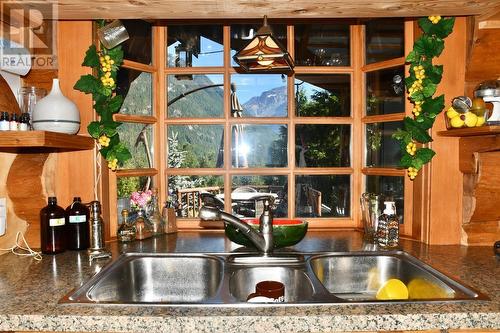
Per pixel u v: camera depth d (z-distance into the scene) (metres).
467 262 1.32
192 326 0.90
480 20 1.43
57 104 1.39
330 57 1.86
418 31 1.58
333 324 0.91
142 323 0.90
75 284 1.13
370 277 1.46
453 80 1.52
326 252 1.47
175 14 1.40
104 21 1.56
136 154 1.78
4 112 1.30
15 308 0.95
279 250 1.51
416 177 1.62
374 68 1.78
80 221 1.52
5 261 1.37
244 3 1.28
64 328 0.91
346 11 1.36
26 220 1.56
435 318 0.91
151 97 1.83
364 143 1.84
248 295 1.27
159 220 1.78
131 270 1.41
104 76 1.55
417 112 1.54
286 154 1.87
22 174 1.50
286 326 0.91
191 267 1.46
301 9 1.37
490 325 0.92
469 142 1.47
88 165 1.57
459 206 1.55
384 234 1.54
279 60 1.32
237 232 1.48
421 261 1.33
